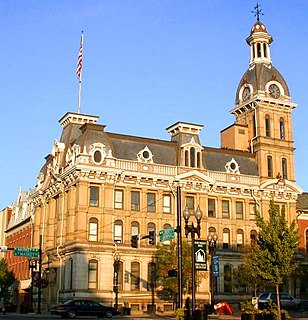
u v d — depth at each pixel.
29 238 91.81
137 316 56.25
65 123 79.25
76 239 65.75
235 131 84.94
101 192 68.25
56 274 71.69
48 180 78.44
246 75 87.50
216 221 75.69
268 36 88.25
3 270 94.56
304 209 84.81
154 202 72.00
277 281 38.44
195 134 77.94
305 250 83.25
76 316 53.50
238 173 78.81
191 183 74.00
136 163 71.38
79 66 79.06
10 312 71.94
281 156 83.44
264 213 79.19
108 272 66.62
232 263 75.25
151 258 70.00
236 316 51.50
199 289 70.88
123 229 69.19
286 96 85.62
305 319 44.47
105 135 70.81
